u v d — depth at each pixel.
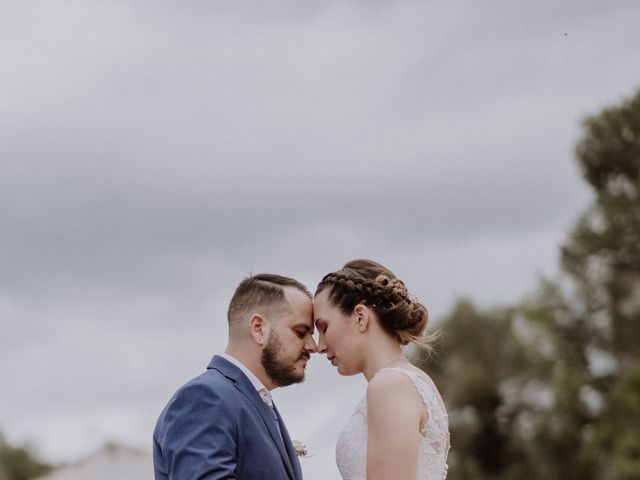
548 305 32.34
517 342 32.59
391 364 4.27
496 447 32.00
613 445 29.20
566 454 30.70
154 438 4.57
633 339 31.12
